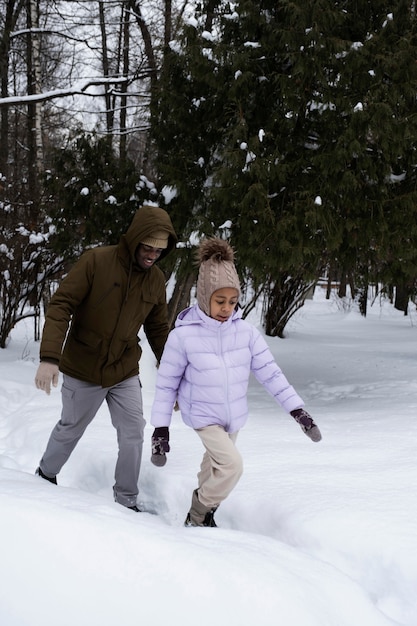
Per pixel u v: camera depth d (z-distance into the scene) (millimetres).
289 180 5773
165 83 6598
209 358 2746
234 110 6039
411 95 5395
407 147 5582
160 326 3365
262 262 5617
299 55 5504
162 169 6461
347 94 5645
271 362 2848
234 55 5793
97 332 3066
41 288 9961
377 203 5625
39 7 11586
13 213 9242
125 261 3023
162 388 2811
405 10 5750
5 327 9711
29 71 13562
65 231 7375
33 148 11719
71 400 3166
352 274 6691
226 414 2785
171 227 2996
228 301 2693
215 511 3105
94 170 6945
